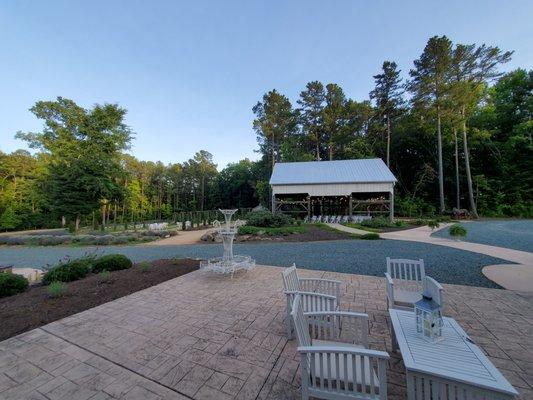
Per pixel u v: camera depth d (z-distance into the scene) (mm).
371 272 6809
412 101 27312
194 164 51812
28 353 3199
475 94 23969
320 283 4039
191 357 3041
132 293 5434
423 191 29469
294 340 3395
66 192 21641
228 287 5746
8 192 29734
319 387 1991
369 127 33938
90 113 24469
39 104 23109
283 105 35469
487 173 27297
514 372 2621
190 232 18859
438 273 6410
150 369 2828
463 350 2043
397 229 16234
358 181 19734
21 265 9789
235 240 13109
